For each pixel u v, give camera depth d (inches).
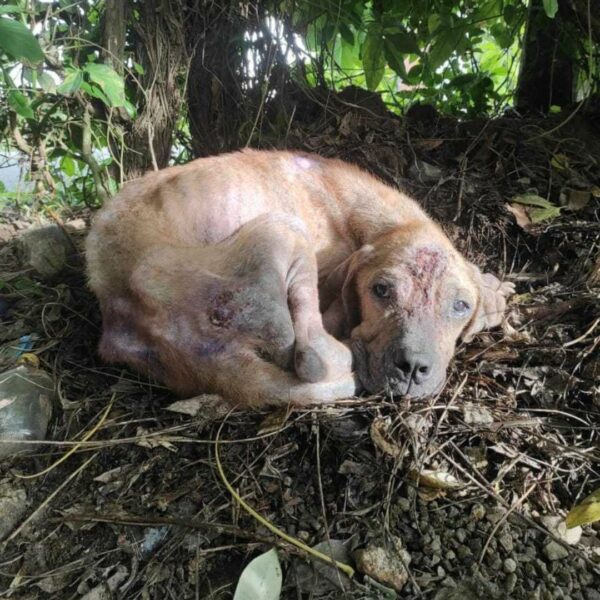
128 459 18.6
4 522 17.1
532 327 23.8
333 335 22.9
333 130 33.5
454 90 42.8
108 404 20.5
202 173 23.4
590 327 22.8
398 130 33.3
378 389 20.0
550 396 20.8
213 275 20.2
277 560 15.3
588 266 26.0
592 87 35.8
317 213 25.1
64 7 29.6
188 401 19.9
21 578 15.8
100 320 24.7
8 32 23.3
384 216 24.5
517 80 42.3
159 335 20.2
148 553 16.2
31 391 20.2
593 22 34.3
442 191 29.8
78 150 34.1
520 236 28.4
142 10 31.2
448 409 19.7
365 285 21.5
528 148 32.0
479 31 37.2
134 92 32.5
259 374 19.6
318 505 17.2
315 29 35.0
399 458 17.8
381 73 34.9
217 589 15.4
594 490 17.8
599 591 15.5
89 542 16.6
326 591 15.2
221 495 17.3
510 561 15.9
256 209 23.7
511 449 19.0
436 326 20.2
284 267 20.6
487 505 17.3
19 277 27.4
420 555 16.1
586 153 32.0
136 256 21.1
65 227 33.3
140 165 32.8
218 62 34.4
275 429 18.6
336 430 18.8
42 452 19.0
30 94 31.3
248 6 33.7
